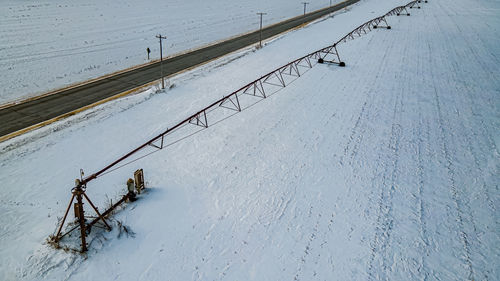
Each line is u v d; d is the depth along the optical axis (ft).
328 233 40.42
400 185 49.14
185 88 83.10
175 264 36.11
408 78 91.40
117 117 67.46
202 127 64.90
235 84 86.12
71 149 55.93
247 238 39.63
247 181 49.73
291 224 41.70
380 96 79.92
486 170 52.75
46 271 34.14
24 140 57.11
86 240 37.81
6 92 76.43
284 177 50.60
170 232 40.16
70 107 70.69
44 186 46.93
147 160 54.24
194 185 48.62
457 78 91.35
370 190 47.98
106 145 57.62
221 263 36.35
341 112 71.77
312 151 57.36
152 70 96.37
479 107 74.28
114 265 35.55
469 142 60.75
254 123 66.64
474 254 37.73
